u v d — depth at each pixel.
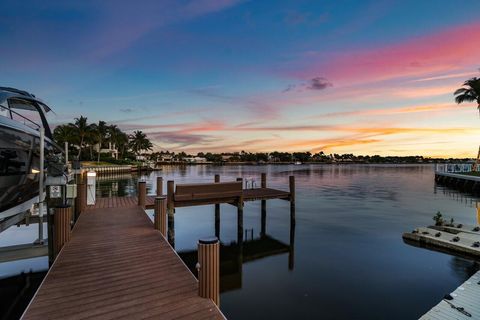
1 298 7.87
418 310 6.91
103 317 4.14
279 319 6.59
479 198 26.20
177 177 57.69
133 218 10.19
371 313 6.80
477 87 38.44
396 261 10.07
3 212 7.77
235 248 12.07
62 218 7.13
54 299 4.61
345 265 9.83
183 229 15.06
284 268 9.71
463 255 10.38
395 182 44.09
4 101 9.03
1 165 7.44
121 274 5.59
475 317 5.86
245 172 81.94
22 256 7.18
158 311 4.32
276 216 18.23
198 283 4.80
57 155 13.02
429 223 15.97
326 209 20.52
